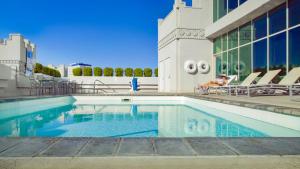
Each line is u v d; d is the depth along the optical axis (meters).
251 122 5.31
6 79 10.16
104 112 8.38
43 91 13.22
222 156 2.14
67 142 2.54
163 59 17.91
